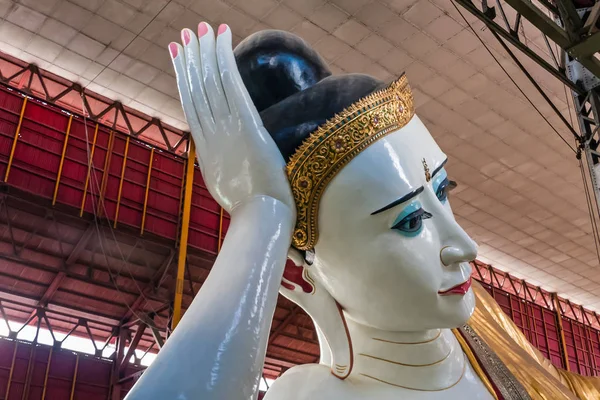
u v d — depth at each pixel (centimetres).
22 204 1495
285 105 219
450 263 214
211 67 219
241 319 164
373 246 208
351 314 233
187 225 1625
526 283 2531
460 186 1898
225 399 151
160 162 1744
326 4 1330
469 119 1647
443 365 235
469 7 977
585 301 2689
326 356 249
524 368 264
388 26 1383
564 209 2005
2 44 1493
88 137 1641
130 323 1770
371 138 212
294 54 235
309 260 228
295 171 207
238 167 204
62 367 1662
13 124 1545
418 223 211
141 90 1625
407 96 232
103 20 1395
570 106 1605
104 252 1575
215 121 212
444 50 1445
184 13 1367
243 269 176
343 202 207
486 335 283
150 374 153
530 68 1492
